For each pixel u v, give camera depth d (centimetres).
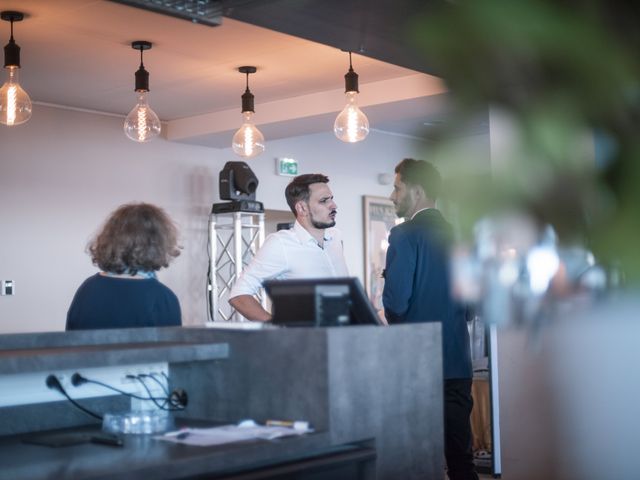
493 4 40
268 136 899
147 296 305
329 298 255
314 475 231
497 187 42
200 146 930
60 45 633
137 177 876
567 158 41
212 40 626
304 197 426
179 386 279
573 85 41
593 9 40
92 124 844
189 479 211
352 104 620
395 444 259
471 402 384
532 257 43
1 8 548
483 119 43
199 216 925
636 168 40
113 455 209
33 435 241
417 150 44
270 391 251
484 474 587
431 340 275
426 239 366
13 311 782
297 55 668
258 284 428
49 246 807
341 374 242
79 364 225
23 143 794
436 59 42
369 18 414
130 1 411
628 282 42
